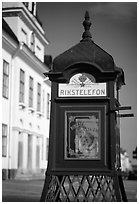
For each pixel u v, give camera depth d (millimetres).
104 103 6758
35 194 13180
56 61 6934
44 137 34312
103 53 6891
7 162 24812
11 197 11641
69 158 6676
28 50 27422
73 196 6914
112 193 6918
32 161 30266
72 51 6973
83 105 6793
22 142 27547
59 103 6855
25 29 29656
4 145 24453
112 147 6562
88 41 7078
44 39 34594
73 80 6898
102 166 6590
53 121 6797
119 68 6934
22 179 25578
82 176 7004
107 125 6691
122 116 7566
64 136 6750
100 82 6824
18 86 26547
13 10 27734
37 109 32219
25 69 28406
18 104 26562
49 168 6641
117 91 7672
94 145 6672
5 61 24719
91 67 6809
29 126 29469
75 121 6773
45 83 34906
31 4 31922
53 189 6934
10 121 25391
